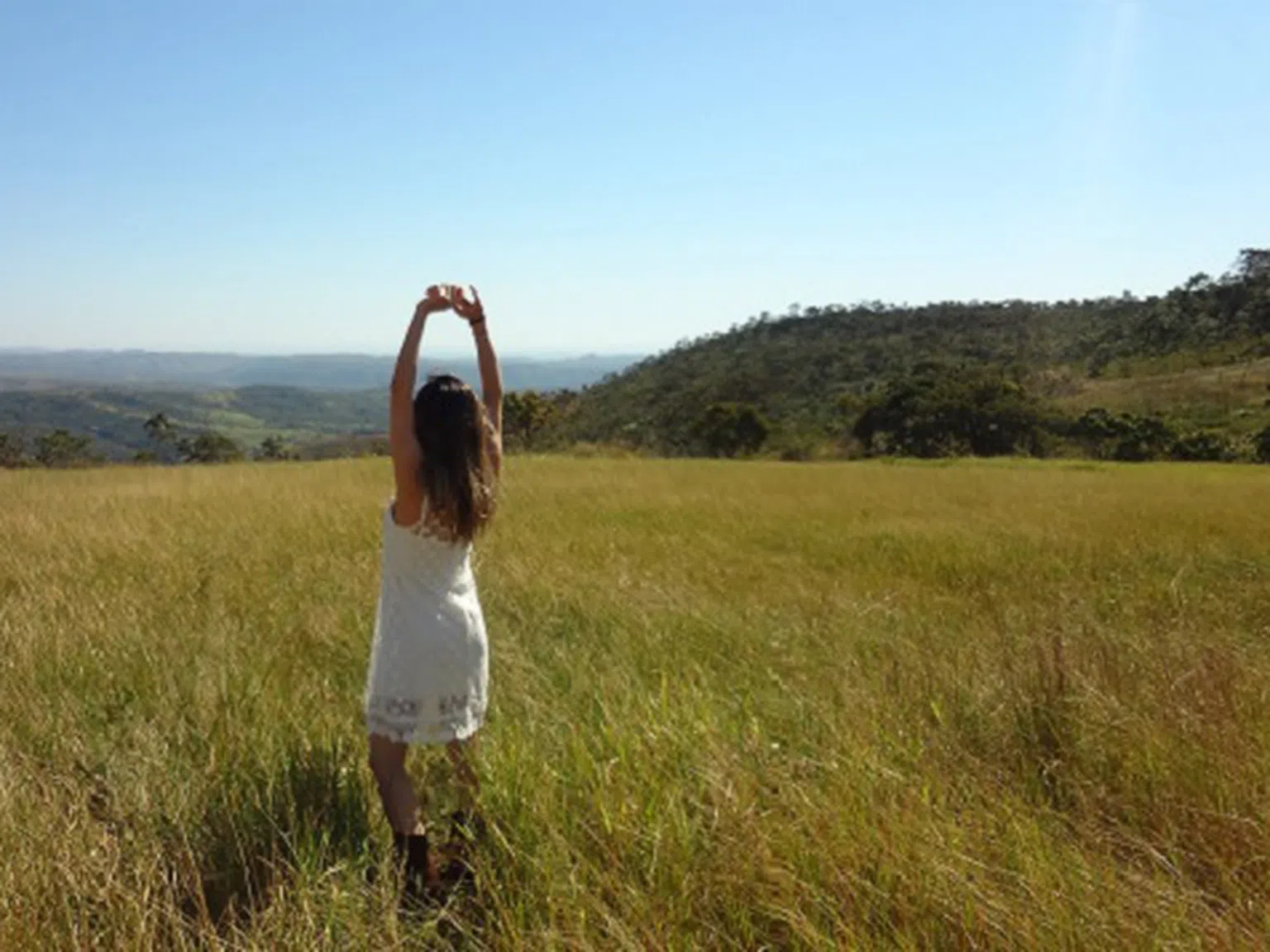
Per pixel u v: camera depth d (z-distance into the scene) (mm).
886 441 66938
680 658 5363
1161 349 108125
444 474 3049
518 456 35812
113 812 3115
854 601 7109
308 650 5469
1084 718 3945
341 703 4480
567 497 15773
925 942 2406
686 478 21484
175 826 3031
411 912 2693
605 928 2502
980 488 19938
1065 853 2785
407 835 2980
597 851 2863
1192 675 4434
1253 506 15234
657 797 3049
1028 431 62781
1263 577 8594
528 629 6125
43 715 4043
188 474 20406
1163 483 22703
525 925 2619
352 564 8305
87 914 2475
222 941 2420
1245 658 4902
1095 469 35281
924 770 3340
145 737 3729
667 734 3484
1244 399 75188
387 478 18641
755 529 12016
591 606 6703
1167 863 2764
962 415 63250
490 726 3963
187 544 9281
